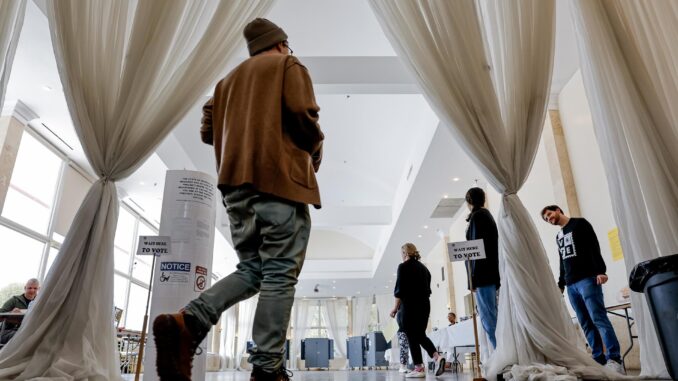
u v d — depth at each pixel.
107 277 2.17
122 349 7.37
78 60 2.34
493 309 2.76
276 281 1.26
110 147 2.30
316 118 1.43
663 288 1.76
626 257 2.34
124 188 8.27
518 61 2.60
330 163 10.87
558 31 4.45
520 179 2.45
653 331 2.15
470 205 3.14
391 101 7.47
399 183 10.10
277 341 1.22
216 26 2.59
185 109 2.45
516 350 2.24
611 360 2.76
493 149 2.44
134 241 9.63
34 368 1.85
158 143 2.38
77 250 2.15
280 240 1.29
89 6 2.43
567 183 5.09
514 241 2.36
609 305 4.44
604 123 2.51
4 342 4.15
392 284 17.39
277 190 1.31
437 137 6.50
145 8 2.51
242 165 1.33
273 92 1.43
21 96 5.48
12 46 2.41
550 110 5.42
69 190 7.13
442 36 2.61
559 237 3.20
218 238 10.61
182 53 2.59
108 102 2.37
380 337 15.14
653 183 2.29
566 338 2.17
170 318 1.08
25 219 6.14
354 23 4.86
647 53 2.57
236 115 1.44
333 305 20.27
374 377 4.12
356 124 8.73
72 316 2.04
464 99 2.52
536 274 2.29
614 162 2.45
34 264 6.30
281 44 1.69
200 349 2.19
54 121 6.04
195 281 2.21
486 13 2.84
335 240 17.94
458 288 10.49
